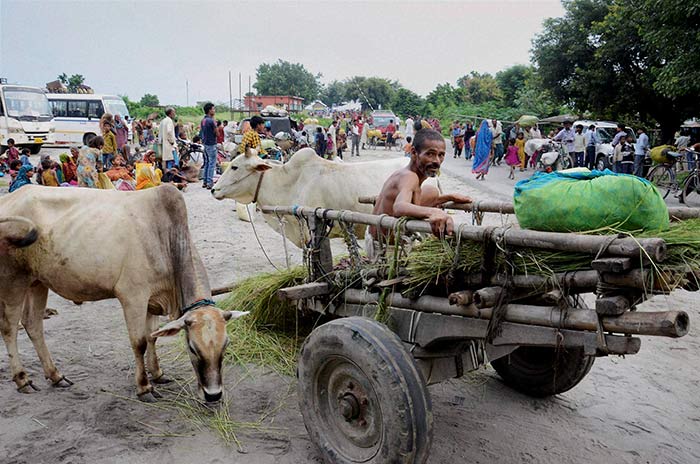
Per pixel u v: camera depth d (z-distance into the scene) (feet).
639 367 15.66
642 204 8.10
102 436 11.91
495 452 11.53
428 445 9.14
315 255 12.84
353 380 10.21
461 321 9.93
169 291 13.65
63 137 78.43
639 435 12.25
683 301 20.75
